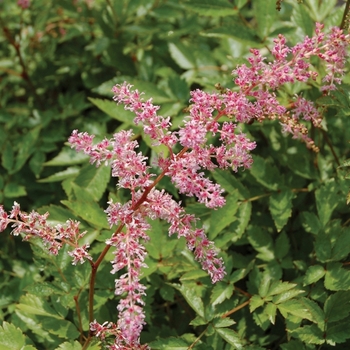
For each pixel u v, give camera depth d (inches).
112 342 35.6
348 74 41.5
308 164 42.2
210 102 32.8
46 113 49.9
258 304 36.6
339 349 38.1
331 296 36.5
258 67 33.6
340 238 37.8
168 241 38.7
